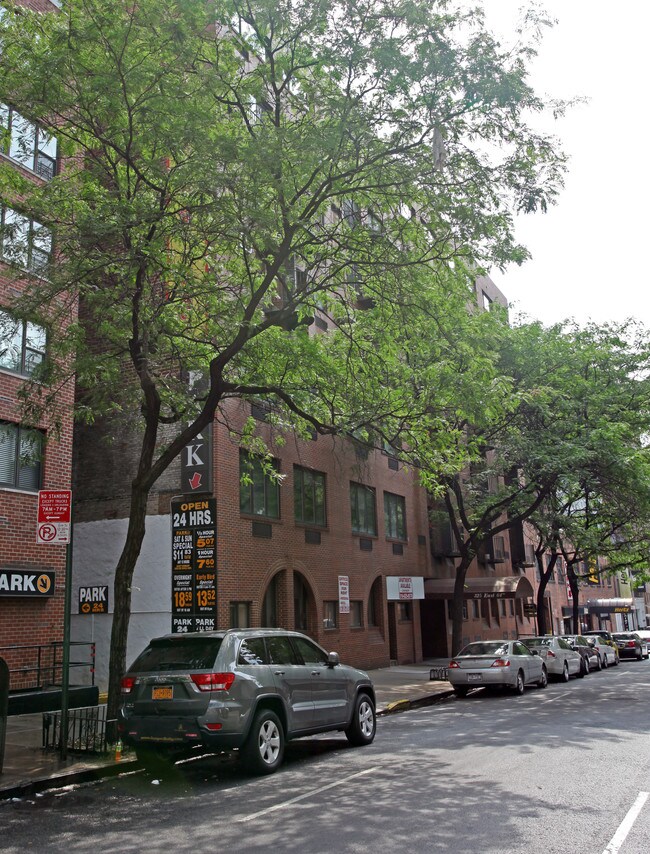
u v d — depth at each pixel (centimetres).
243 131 1228
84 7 1086
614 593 7662
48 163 1605
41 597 1505
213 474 1822
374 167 1200
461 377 1268
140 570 1856
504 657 1878
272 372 1336
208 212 1148
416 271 1266
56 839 638
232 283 1358
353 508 2556
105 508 1944
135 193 1154
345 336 1409
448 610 3300
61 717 975
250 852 580
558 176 1184
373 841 599
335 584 2338
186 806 746
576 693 1903
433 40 1124
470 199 1186
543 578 3466
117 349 1355
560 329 2319
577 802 716
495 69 1117
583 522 3181
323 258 1267
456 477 2422
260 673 905
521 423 2275
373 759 967
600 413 2275
